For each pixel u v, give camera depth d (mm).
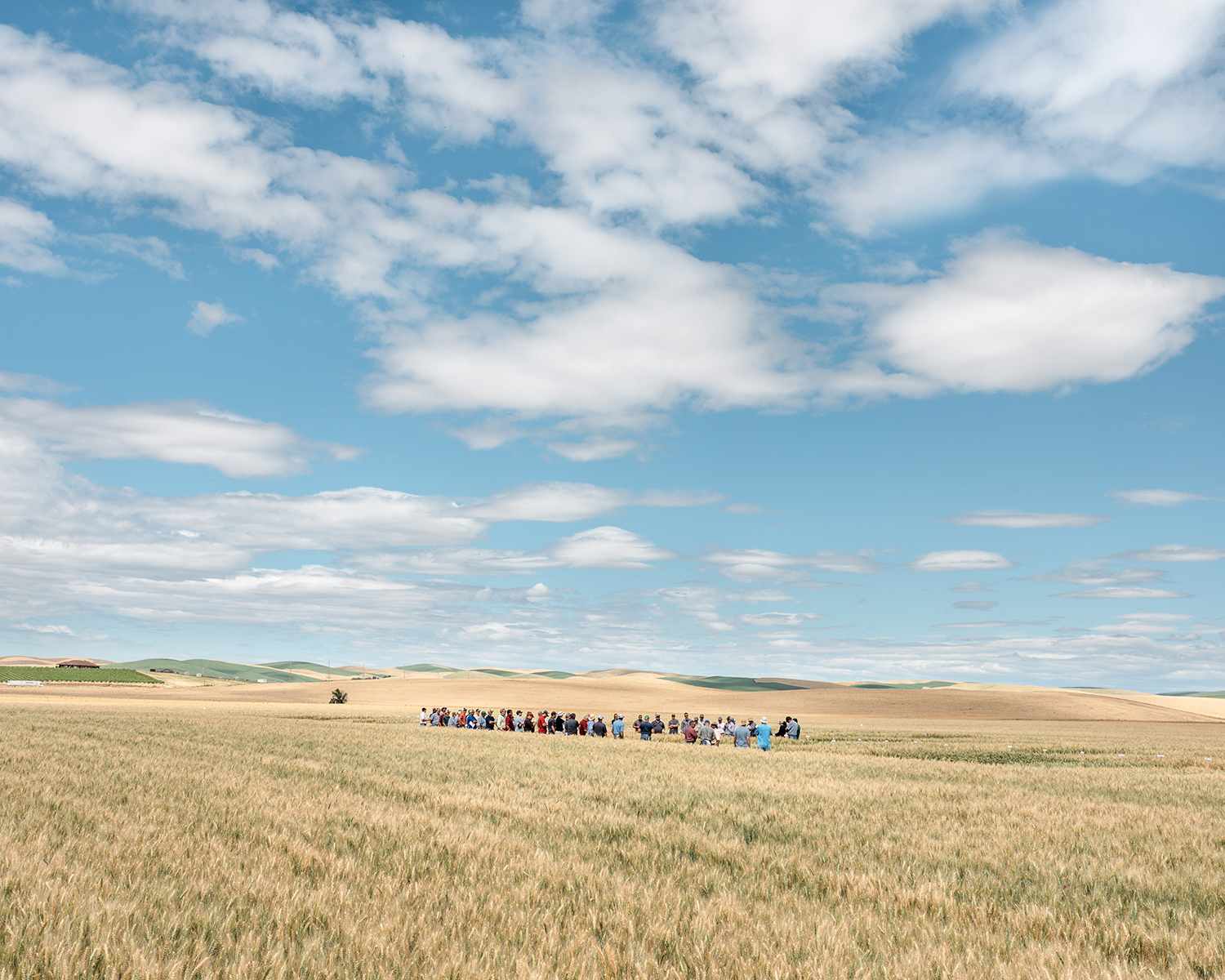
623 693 136125
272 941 5969
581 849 10328
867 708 117500
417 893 7582
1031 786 21016
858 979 5758
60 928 5891
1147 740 56719
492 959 5812
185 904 6836
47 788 13781
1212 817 15273
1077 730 73938
